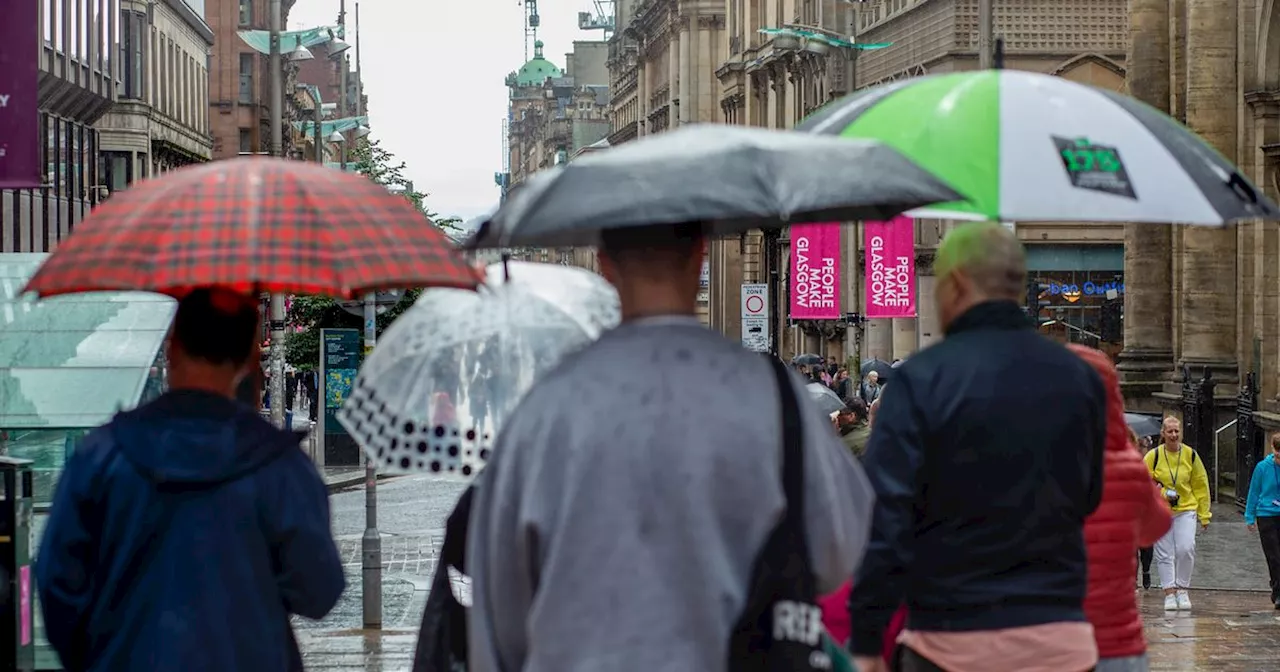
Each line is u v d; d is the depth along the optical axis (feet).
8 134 36.29
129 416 17.31
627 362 12.48
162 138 220.84
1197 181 17.84
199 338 17.43
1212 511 98.89
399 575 71.26
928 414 16.78
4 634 24.63
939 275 17.75
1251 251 106.42
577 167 13.60
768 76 250.98
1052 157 17.57
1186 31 116.37
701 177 13.17
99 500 17.02
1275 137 103.40
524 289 22.97
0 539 24.61
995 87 18.19
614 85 483.51
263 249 17.12
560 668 11.81
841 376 149.18
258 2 322.55
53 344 38.91
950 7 155.12
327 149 341.82
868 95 19.25
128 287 16.96
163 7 223.10
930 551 17.11
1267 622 57.52
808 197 13.32
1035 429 16.90
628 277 13.19
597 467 12.03
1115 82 155.43
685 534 11.94
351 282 17.13
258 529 17.12
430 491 119.14
